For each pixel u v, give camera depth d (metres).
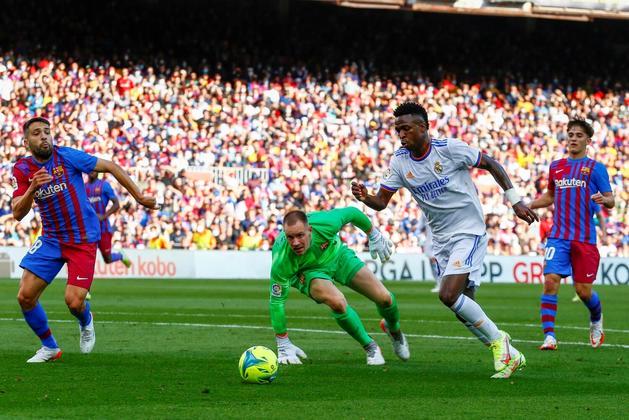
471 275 12.44
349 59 60.75
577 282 16.64
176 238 46.94
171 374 12.12
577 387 11.32
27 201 12.79
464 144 12.45
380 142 55.47
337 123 55.72
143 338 17.17
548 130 59.53
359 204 51.22
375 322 21.50
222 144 51.84
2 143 46.81
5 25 53.00
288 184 51.22
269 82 57.03
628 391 11.02
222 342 16.50
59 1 55.09
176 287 36.47
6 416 8.98
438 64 62.41
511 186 12.45
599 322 16.64
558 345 16.97
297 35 60.75
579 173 16.73
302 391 10.76
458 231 12.61
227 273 45.25
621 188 56.97
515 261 47.38
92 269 13.94
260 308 25.50
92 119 49.53
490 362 13.89
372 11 63.56
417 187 12.68
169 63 56.22
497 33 65.81
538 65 64.19
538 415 9.31
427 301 29.80
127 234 45.75
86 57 53.84
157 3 57.88
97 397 10.19
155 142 50.03
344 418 9.04
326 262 13.30
